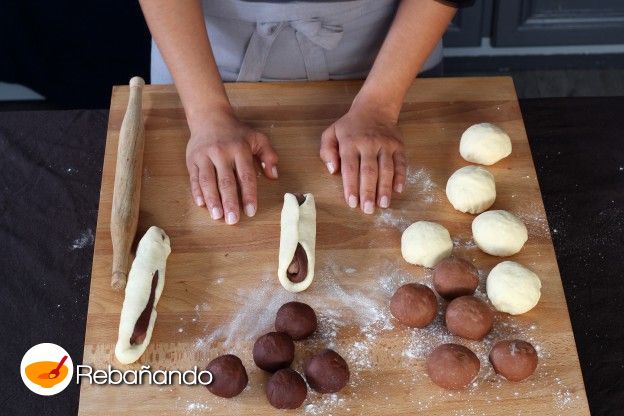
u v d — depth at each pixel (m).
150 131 1.60
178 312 1.33
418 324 1.30
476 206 1.45
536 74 2.82
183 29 1.52
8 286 1.44
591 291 1.43
